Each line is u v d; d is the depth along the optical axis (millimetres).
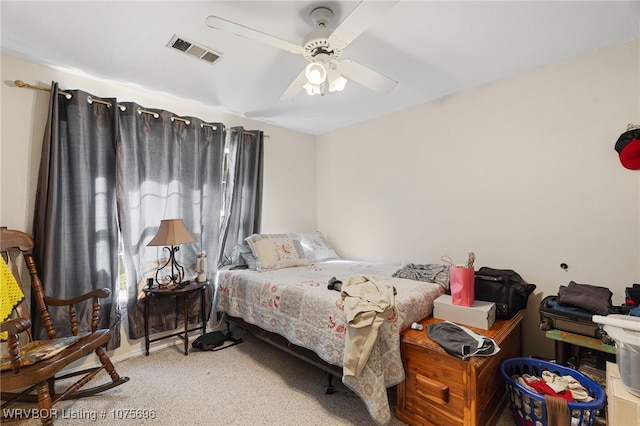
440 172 2799
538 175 2244
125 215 2346
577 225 2088
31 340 1840
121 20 1672
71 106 2137
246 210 3217
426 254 2922
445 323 1749
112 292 2275
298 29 1736
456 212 2695
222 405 1778
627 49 1901
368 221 3445
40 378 1410
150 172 2531
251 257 2867
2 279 1758
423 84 2518
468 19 1675
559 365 1697
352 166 3609
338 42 1492
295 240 3186
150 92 2635
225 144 3117
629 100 1901
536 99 2246
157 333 2562
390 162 3213
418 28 1757
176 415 1688
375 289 1805
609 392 1210
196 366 2258
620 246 1933
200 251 2781
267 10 1576
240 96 2732
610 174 1965
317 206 4059
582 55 2057
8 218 1975
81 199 2131
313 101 2869
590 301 1691
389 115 3209
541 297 2232
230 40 1875
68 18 1645
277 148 3635
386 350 1611
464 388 1420
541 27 1751
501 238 2432
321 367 1884
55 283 2014
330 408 1749
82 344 1691
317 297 1884
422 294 1946
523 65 2209
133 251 2406
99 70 2229
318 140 4035
